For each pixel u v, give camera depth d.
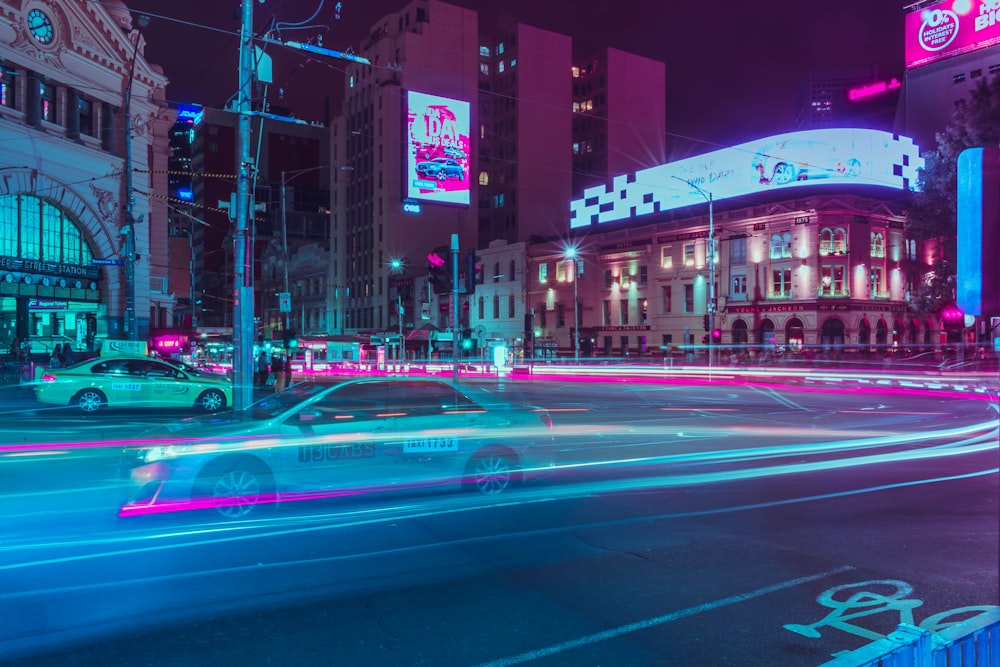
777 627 4.63
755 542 6.64
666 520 7.49
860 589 5.36
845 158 50.44
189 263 52.28
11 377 24.73
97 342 31.56
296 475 7.91
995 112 28.84
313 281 100.81
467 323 75.38
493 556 6.19
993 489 9.17
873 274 48.94
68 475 9.66
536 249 67.69
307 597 5.15
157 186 42.53
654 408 22.59
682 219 56.75
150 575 5.62
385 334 58.09
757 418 19.23
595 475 10.14
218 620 4.70
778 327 49.28
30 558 6.05
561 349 64.06
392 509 7.91
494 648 4.30
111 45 32.78
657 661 4.13
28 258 29.09
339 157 93.62
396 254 81.38
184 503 7.30
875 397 28.12
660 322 57.16
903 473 10.41
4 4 27.11
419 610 4.91
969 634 2.18
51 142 29.48
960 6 65.50
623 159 93.50
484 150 92.06
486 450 8.89
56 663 4.04
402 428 8.54
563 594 5.24
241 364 15.73
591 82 96.06
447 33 83.31
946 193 30.39
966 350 46.84
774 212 49.75
